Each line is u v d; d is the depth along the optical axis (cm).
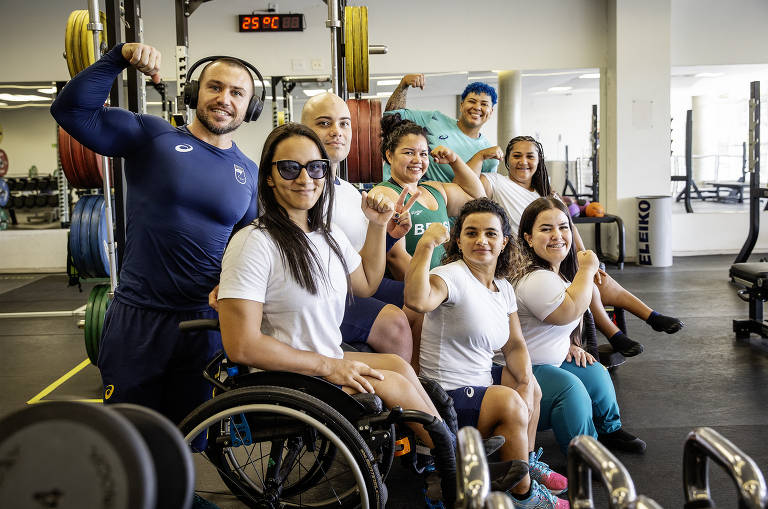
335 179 285
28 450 71
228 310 189
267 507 207
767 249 902
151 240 232
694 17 856
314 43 823
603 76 857
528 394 247
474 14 833
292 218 201
